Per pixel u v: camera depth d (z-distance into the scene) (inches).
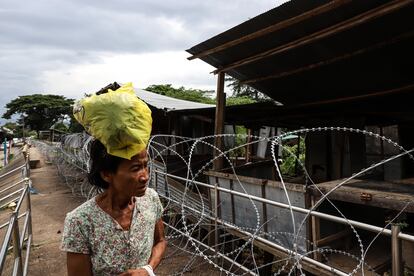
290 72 260.4
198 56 237.0
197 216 205.0
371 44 207.2
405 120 316.2
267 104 370.0
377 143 336.8
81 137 564.7
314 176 361.1
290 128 469.4
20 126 2918.3
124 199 60.2
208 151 446.0
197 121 438.9
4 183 515.2
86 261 58.5
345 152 319.3
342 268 140.3
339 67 254.4
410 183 143.4
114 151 54.4
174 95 1067.3
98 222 58.9
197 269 197.9
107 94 54.4
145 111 56.2
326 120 346.9
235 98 893.2
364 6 162.2
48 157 915.4
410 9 165.6
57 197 444.1
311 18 175.8
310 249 146.3
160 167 274.8
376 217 175.3
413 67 231.9
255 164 252.5
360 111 317.4
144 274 60.0
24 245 258.4
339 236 155.3
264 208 172.2
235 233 194.2
